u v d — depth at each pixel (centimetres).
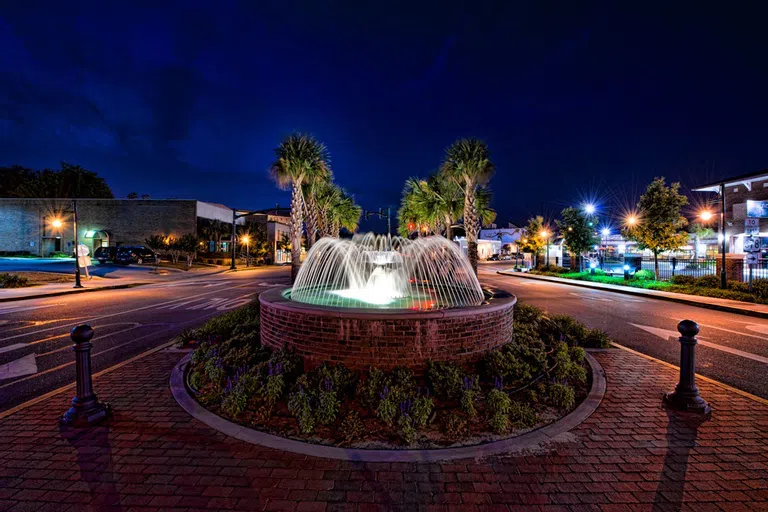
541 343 693
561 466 358
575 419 455
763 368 667
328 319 535
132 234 4331
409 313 518
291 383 513
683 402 482
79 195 5475
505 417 425
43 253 4244
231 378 543
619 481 335
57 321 1128
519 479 337
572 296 1783
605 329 1016
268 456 373
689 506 303
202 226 4584
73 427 432
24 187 5181
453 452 380
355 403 473
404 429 401
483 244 7281
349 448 387
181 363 664
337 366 518
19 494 315
